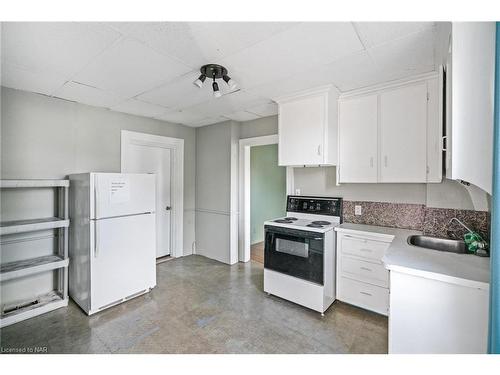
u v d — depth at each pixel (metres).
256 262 3.89
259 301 2.60
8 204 2.40
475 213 1.99
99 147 3.07
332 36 1.56
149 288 2.81
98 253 2.33
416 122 2.13
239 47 1.69
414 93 2.15
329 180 2.94
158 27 1.47
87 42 1.63
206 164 4.14
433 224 2.21
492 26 1.05
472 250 1.62
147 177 2.77
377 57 1.82
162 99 2.78
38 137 2.59
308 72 2.08
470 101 1.10
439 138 1.91
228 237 3.80
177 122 3.92
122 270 2.52
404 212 2.44
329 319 2.24
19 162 2.47
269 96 2.68
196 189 4.33
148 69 2.03
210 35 1.55
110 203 2.42
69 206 2.69
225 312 2.37
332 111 2.47
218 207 3.96
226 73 2.07
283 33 1.53
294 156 2.65
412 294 1.33
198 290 2.86
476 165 1.10
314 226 2.47
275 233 2.64
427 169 2.08
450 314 1.23
